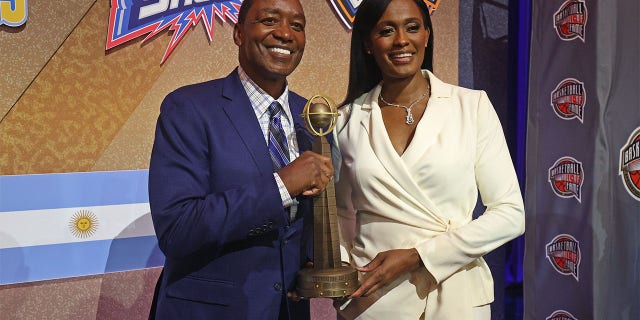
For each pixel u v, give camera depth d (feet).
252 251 5.15
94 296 7.87
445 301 5.31
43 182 7.51
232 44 8.43
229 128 5.14
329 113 5.02
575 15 8.30
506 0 10.23
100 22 7.72
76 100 7.64
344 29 9.08
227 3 8.34
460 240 5.20
